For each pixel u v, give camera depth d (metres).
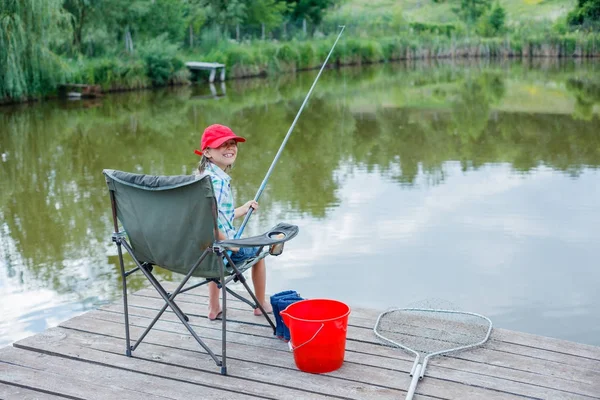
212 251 2.60
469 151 9.35
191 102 15.74
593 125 11.20
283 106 14.73
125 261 5.18
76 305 4.41
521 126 11.34
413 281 4.63
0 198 7.19
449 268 4.85
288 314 2.70
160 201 2.59
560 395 2.49
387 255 5.14
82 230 6.00
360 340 2.98
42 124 12.65
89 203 6.95
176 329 3.15
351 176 7.89
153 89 18.98
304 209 6.45
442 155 9.10
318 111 13.84
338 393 2.53
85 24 19.78
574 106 13.52
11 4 15.25
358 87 18.20
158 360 2.84
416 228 5.78
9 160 9.36
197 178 2.46
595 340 3.77
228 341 3.01
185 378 2.68
